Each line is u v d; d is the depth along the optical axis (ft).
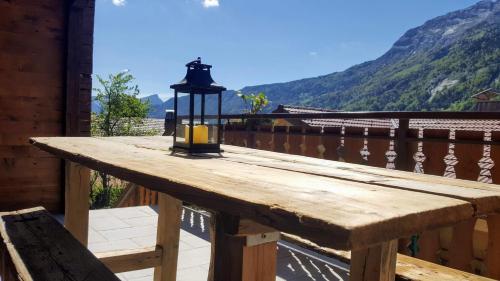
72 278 6.09
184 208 19.08
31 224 8.82
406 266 6.25
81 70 17.75
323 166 6.01
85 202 9.87
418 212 2.84
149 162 5.58
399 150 11.80
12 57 16.48
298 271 12.61
